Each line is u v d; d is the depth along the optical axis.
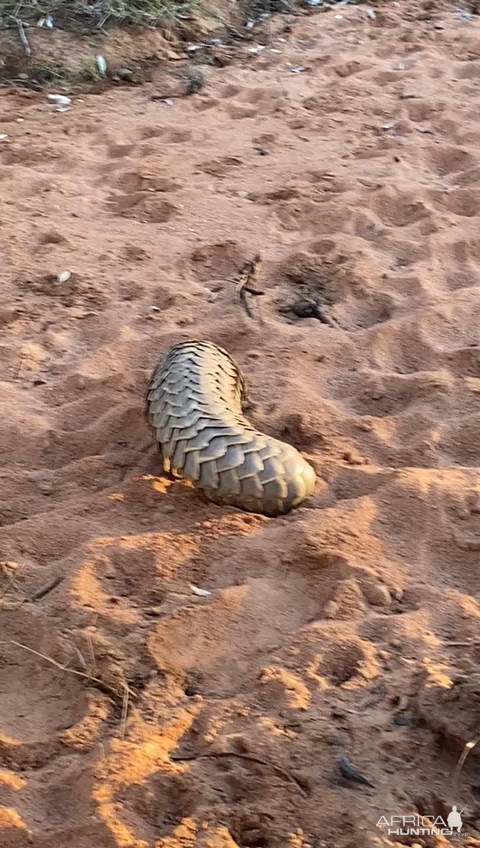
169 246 5.11
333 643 2.77
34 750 2.52
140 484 3.45
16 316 4.53
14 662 2.80
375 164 5.96
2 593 3.00
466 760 2.44
